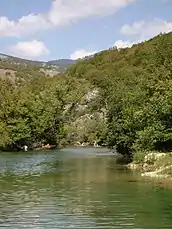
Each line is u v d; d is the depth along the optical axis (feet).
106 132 230.27
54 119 385.70
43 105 367.45
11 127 334.44
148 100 190.70
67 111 442.09
